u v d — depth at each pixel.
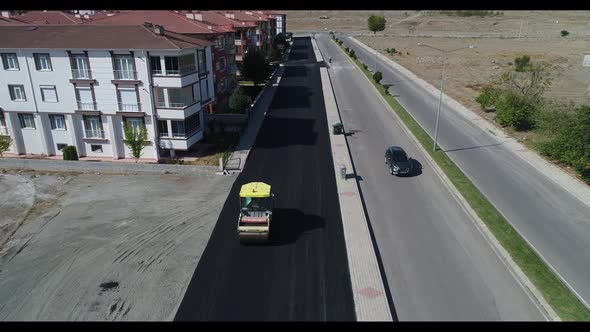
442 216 28.48
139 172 36.44
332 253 24.28
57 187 33.66
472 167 36.75
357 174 35.44
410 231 26.61
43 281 22.33
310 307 20.12
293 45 125.69
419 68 85.69
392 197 31.28
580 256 24.22
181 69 37.34
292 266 23.16
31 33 38.47
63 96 38.12
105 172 36.59
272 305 20.31
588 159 33.16
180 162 38.28
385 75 78.94
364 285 21.38
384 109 56.19
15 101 38.88
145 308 20.27
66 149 38.28
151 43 35.72
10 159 37.31
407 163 35.25
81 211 29.69
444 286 21.56
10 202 31.14
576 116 36.34
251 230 24.23
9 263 23.92
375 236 26.03
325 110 54.84
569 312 19.59
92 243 25.75
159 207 30.06
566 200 30.98
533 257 23.66
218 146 42.12
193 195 31.86
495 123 48.91
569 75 73.50
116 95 37.44
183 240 25.88
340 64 91.06
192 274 22.67
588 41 119.25
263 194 25.16
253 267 23.14
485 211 28.53
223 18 66.25
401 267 23.06
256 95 62.03
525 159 38.56
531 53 99.81
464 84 69.88
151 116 37.75
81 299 20.95
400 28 175.75
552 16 182.50
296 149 40.94
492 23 171.50
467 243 25.28
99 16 61.19
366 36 151.25
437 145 41.88
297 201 30.52
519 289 21.33
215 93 51.88
